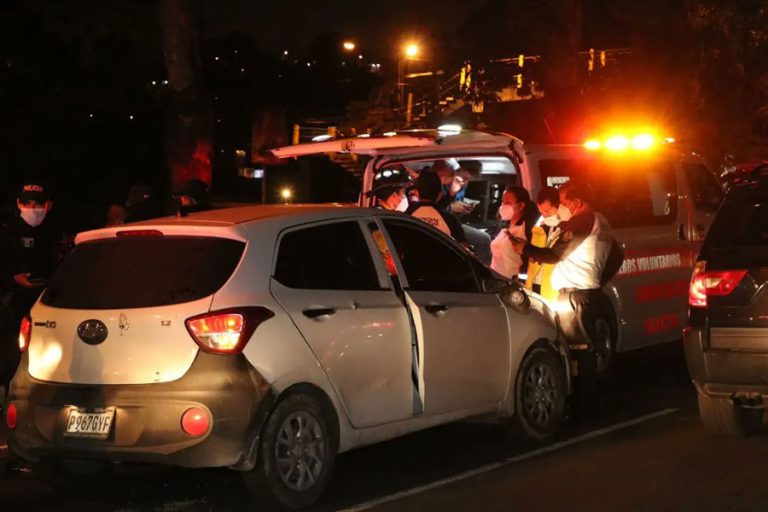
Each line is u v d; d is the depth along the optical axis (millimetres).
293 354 6109
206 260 6121
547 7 23078
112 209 9984
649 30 24094
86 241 6547
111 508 6496
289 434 6129
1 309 8305
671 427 8258
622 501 6301
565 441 7945
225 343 5891
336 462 7512
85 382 6102
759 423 7902
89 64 18797
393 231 7148
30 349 6402
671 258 10945
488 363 7473
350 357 6457
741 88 23734
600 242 8648
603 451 7570
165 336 5934
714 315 7309
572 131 22391
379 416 6668
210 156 15094
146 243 6340
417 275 7176
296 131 19250
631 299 10344
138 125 21312
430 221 8977
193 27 14883
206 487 6953
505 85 24062
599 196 10117
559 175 9703
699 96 23438
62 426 6109
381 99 28375
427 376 6984
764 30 23656
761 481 6621
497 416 7668
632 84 23625
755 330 7133
